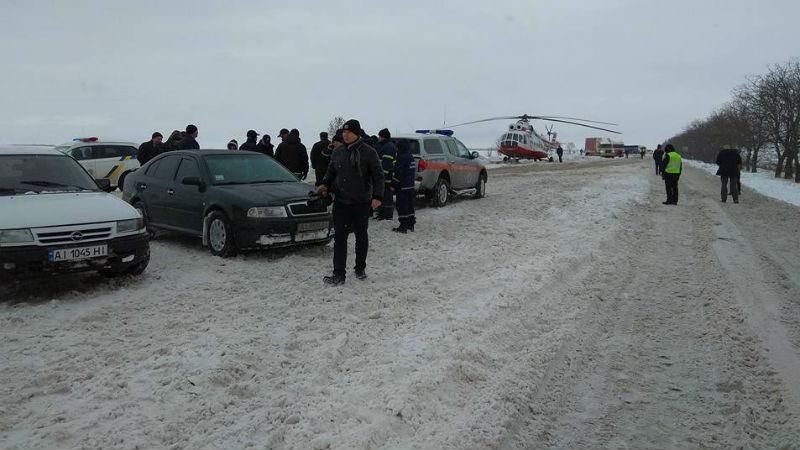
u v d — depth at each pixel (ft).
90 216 20.92
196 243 30.50
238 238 26.18
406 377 14.28
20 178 23.45
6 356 15.28
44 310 18.93
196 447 11.25
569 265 26.84
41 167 24.43
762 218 45.42
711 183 85.61
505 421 12.72
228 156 30.30
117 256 21.33
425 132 48.70
